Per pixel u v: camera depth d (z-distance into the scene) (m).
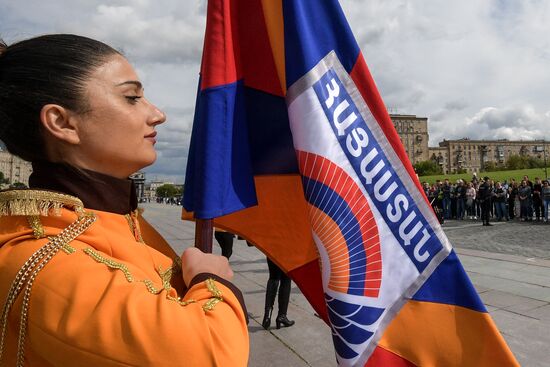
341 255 1.19
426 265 1.24
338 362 1.17
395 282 1.21
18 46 0.84
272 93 1.30
